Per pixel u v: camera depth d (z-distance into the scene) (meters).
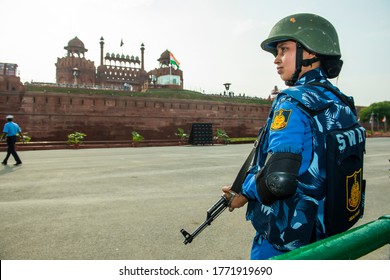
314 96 1.07
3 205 5.22
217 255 3.19
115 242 3.52
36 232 3.85
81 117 31.19
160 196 6.00
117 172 9.27
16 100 28.27
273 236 1.10
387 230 0.90
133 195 6.08
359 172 1.08
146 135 34.53
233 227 4.09
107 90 35.19
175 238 3.67
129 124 33.66
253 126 41.97
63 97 30.39
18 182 7.47
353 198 1.04
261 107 42.75
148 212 4.82
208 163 11.84
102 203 5.41
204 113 38.16
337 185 0.99
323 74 1.21
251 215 1.29
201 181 7.73
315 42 1.19
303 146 1.02
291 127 1.00
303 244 1.03
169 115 35.94
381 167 10.53
